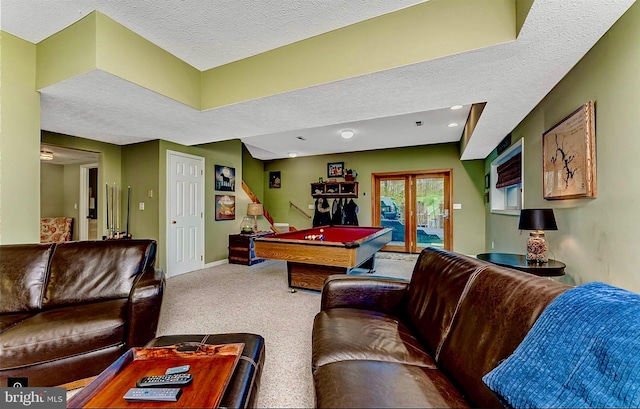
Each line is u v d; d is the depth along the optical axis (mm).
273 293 3455
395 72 2137
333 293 1962
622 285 1602
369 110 2953
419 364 1282
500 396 844
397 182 6594
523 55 1900
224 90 2812
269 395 1612
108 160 4441
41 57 2371
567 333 799
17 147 2312
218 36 2355
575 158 2055
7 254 2061
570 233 2250
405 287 1989
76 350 1648
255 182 7691
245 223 5941
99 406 977
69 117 3131
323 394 1043
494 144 4457
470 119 4008
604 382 668
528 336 898
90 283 2180
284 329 2457
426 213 6352
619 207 1619
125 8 2014
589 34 1678
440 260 1763
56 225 6207
